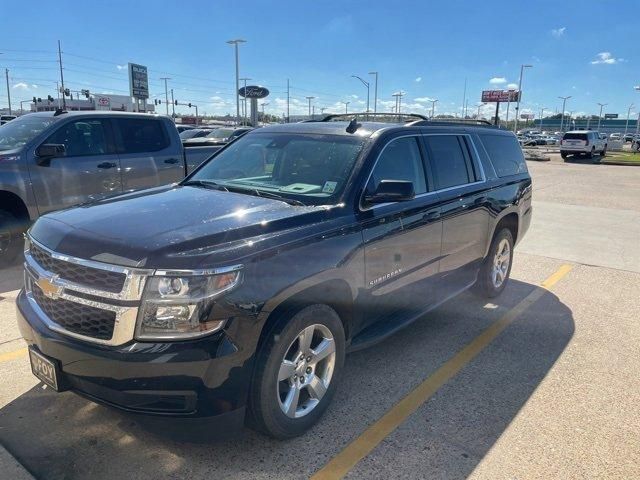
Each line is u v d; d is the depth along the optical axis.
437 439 3.20
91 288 2.67
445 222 4.48
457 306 5.63
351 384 3.87
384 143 3.96
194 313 2.60
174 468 2.87
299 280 2.98
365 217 3.55
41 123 7.02
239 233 2.91
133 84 42.25
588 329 5.02
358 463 2.96
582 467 2.96
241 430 2.96
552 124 148.75
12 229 6.62
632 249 8.47
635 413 3.53
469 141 5.18
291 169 3.96
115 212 3.21
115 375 2.58
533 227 10.28
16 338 4.46
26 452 2.96
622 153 45.03
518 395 3.75
